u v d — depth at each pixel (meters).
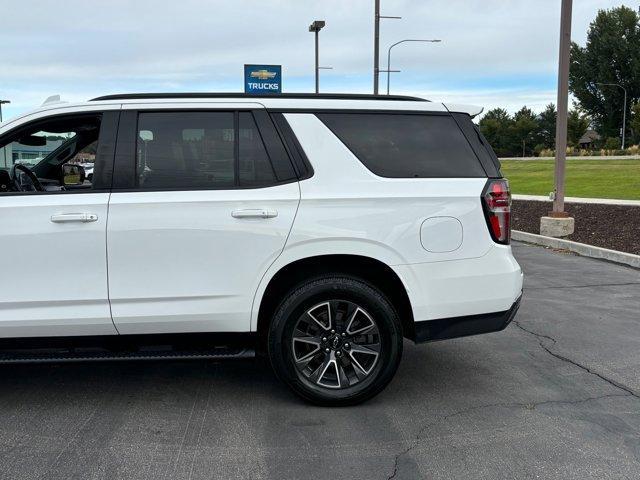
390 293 4.09
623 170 28.12
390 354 3.89
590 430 3.64
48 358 3.73
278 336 3.81
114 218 3.67
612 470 3.18
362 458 3.30
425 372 4.65
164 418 3.80
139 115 3.83
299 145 3.84
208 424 3.71
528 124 99.38
